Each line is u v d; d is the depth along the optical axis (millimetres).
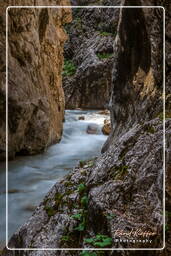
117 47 5395
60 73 10945
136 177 2670
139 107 4395
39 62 8578
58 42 10445
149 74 4332
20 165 7512
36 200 5324
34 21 7980
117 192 2631
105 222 2453
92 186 2920
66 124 12102
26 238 2902
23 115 7371
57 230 2762
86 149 9383
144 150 2842
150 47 4211
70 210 2898
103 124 12078
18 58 7410
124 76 5156
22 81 7441
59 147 9492
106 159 3115
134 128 3486
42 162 7887
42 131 8445
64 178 3426
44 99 8625
